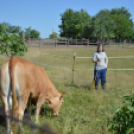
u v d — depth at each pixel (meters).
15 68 3.02
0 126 3.44
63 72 9.14
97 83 6.49
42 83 3.64
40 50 21.34
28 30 38.75
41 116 4.22
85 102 4.99
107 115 4.16
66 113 4.32
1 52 5.14
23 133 3.11
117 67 11.32
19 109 3.13
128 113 2.79
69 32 58.88
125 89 6.52
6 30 5.24
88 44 34.44
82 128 3.65
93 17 57.91
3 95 3.08
